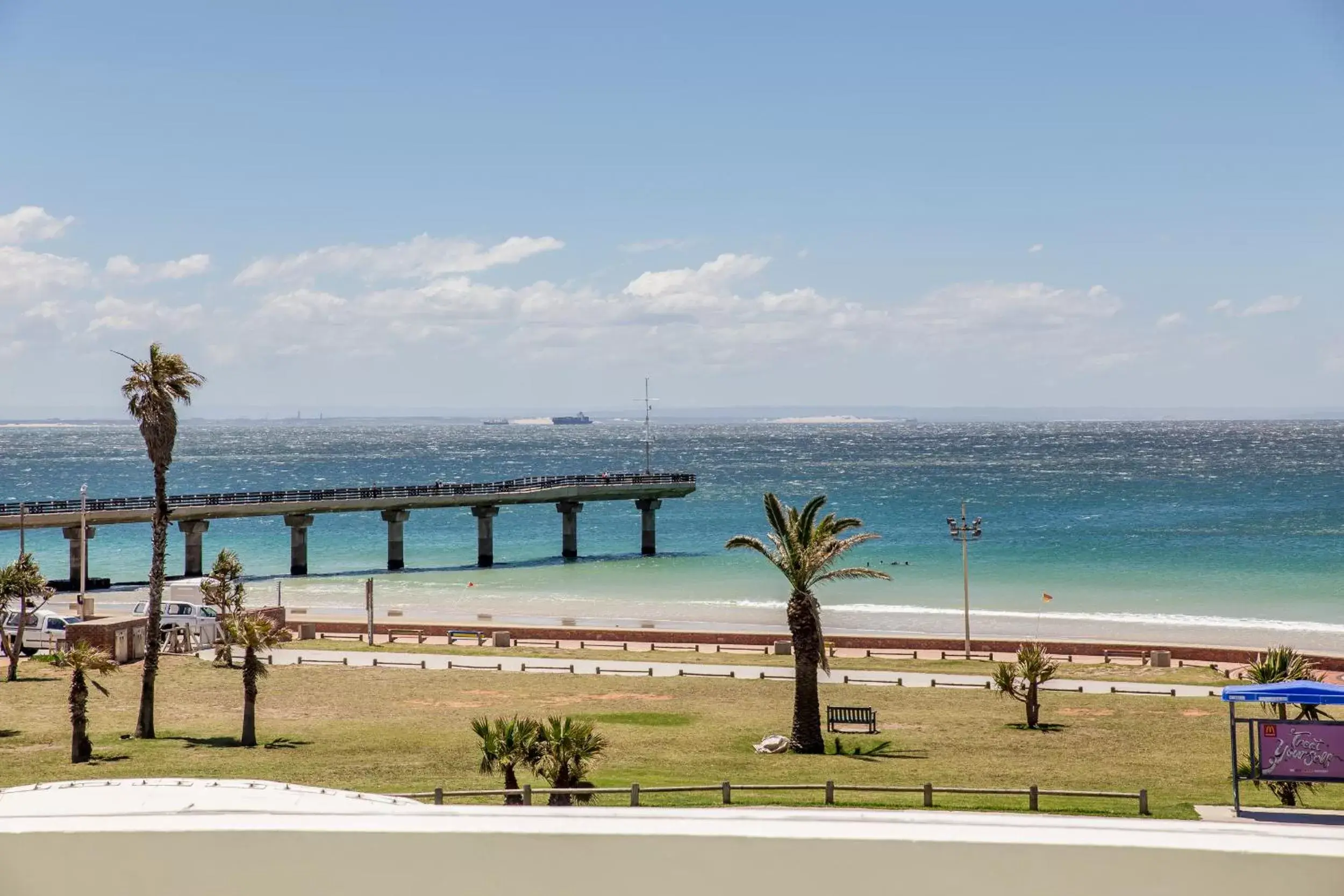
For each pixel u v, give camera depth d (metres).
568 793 25.66
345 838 8.77
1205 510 172.38
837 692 48.88
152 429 38.75
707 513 177.12
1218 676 54.03
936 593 90.69
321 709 43.94
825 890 8.71
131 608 76.94
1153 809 27.38
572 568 110.31
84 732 34.41
